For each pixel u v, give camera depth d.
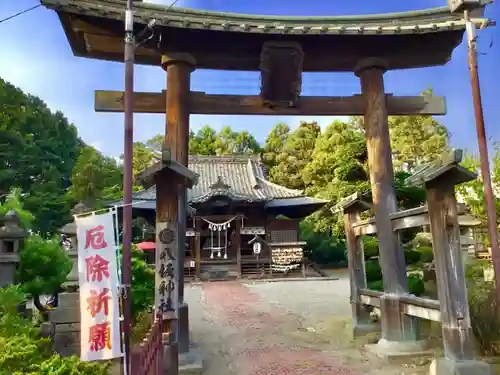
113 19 7.27
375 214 7.96
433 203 5.97
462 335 5.53
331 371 6.41
